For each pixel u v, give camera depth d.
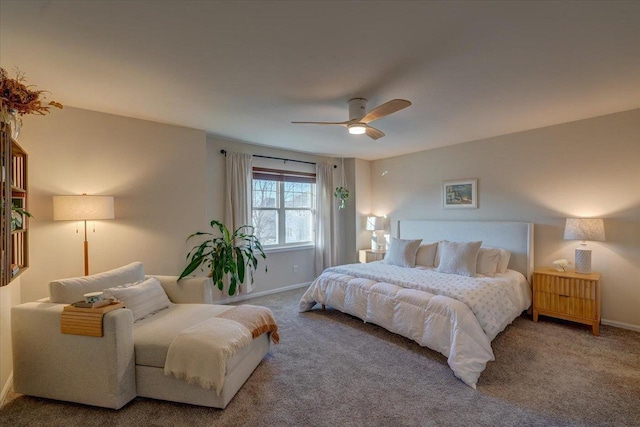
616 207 3.35
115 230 3.27
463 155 4.64
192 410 2.03
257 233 4.88
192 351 2.00
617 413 1.98
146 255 3.47
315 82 2.47
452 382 2.35
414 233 5.12
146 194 3.47
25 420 1.93
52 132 2.93
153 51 2.00
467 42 1.90
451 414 1.98
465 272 3.62
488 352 2.50
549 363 2.62
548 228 3.83
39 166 2.86
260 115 3.29
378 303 3.26
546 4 1.55
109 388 2.00
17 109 2.06
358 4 1.54
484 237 4.25
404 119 3.48
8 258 1.99
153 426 1.88
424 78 2.41
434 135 4.21
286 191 5.26
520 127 3.85
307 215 5.54
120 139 3.30
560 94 2.76
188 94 2.71
